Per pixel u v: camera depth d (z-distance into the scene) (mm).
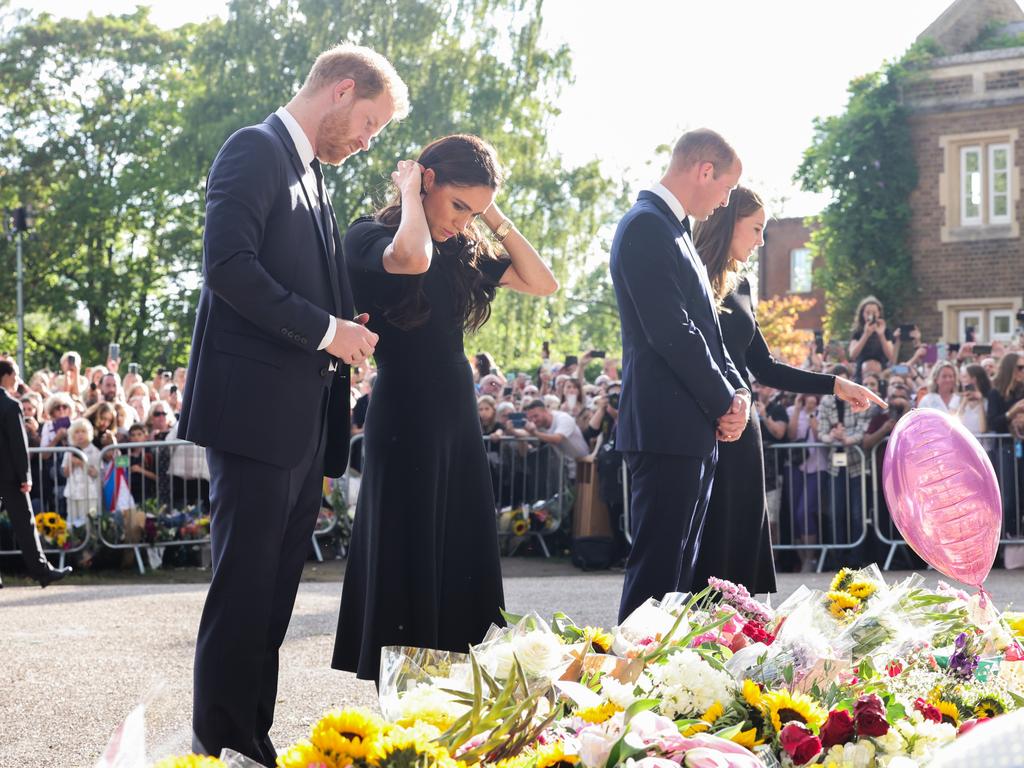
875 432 10102
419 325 3576
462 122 29844
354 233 3662
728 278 4633
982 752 1102
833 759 2006
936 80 25609
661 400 4020
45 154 39438
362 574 3697
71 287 39188
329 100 3197
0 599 8766
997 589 8039
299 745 1728
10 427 9125
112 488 10852
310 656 5809
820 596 2889
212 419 2957
